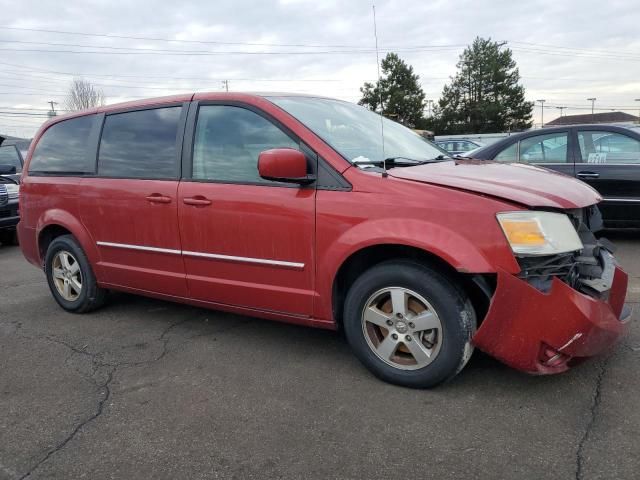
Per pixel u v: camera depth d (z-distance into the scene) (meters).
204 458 2.59
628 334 3.76
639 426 2.66
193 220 3.78
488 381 3.18
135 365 3.69
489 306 2.81
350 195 3.15
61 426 2.93
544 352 2.80
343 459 2.53
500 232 2.76
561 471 2.36
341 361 3.60
